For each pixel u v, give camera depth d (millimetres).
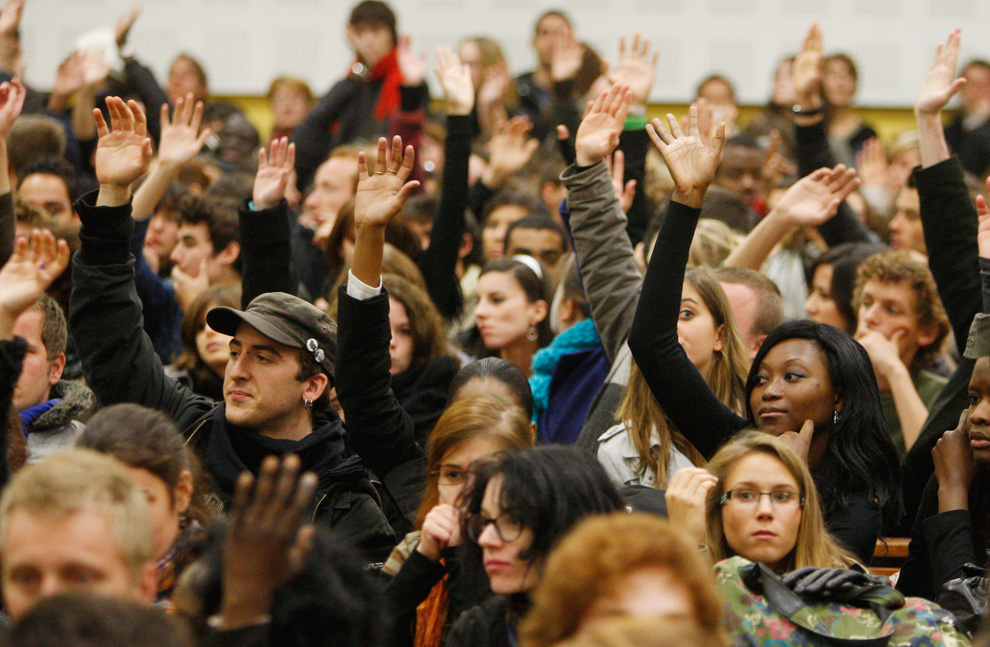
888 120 17922
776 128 12922
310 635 3275
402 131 11516
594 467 4105
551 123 11719
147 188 7223
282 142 6703
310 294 9156
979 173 14086
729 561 4266
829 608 4152
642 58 8086
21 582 3250
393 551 4812
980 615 4387
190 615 3352
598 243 6422
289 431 5516
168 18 18516
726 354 6051
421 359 6977
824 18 17953
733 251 7410
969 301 6199
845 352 5371
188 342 7051
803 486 4688
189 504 4355
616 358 6273
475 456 4859
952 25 17844
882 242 10188
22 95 5516
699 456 5742
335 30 18422
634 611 3039
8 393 4293
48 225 7180
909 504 5832
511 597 4043
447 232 8008
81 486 3295
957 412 5738
